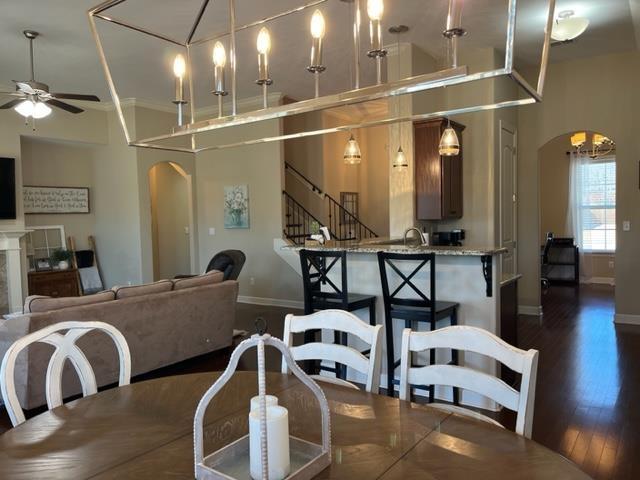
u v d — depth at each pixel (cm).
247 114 231
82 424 163
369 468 129
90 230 832
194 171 855
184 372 454
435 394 378
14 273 668
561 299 771
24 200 750
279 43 514
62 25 461
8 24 459
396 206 572
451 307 359
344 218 914
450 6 177
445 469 128
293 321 215
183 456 139
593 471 267
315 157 869
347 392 187
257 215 786
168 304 445
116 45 517
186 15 438
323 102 205
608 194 918
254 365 469
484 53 572
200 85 680
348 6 421
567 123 636
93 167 827
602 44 570
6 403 173
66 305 372
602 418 332
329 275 443
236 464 131
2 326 358
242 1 412
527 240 664
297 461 131
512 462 131
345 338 400
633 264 600
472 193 601
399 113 556
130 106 762
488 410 354
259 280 789
